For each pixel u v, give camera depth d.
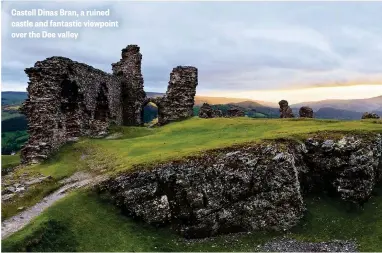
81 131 57.19
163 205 35.38
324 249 33.41
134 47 81.44
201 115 84.19
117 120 75.62
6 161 55.16
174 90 78.38
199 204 35.88
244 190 37.56
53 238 29.38
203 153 38.84
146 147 47.69
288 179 38.50
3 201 34.16
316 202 40.91
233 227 36.41
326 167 42.69
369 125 49.53
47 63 49.72
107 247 30.39
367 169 41.69
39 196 35.84
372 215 38.94
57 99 50.88
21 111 49.44
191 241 34.41
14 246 26.94
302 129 47.91
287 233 36.50
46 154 47.81
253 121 59.88
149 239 33.06
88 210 33.56
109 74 70.44
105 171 40.12
